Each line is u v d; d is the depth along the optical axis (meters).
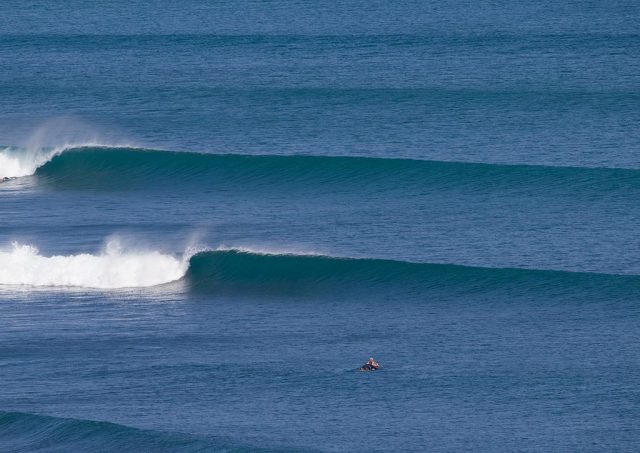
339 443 108.69
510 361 126.06
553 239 162.75
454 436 109.88
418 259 156.62
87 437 110.75
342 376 123.19
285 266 153.62
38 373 125.25
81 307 144.12
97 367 126.62
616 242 160.50
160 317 141.50
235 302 146.75
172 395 119.50
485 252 158.75
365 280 150.50
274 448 107.44
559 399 116.88
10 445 110.62
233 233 169.25
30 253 156.50
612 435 109.50
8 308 143.75
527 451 106.88
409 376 122.69
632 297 142.50
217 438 109.56
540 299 143.50
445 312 141.88
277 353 129.88
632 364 124.62
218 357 129.00
